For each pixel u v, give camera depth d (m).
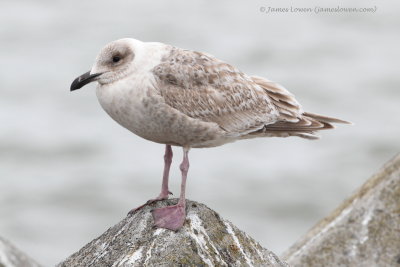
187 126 7.95
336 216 9.05
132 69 7.75
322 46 34.00
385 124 23.14
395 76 28.47
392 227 8.60
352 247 8.66
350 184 19.22
